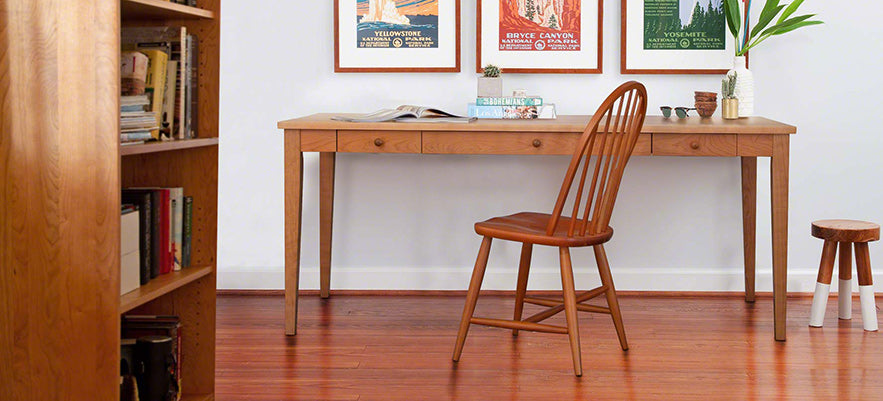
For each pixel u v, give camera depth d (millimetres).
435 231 3619
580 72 3500
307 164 3615
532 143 2893
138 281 1909
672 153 2869
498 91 3324
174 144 1929
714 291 3605
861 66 3498
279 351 2760
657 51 3498
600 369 2570
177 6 1915
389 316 3223
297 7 3531
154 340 1968
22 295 1742
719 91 3516
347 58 3533
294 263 2932
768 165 3549
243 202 3623
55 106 1702
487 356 2701
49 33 1691
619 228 3600
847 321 3164
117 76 1682
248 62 3561
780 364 2621
